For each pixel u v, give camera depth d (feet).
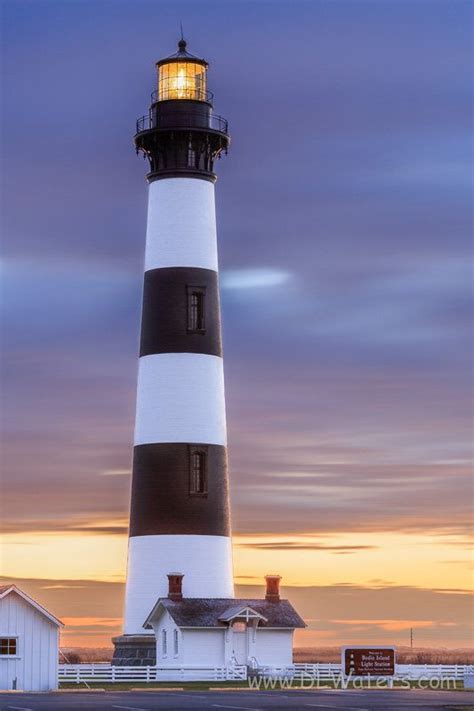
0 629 247.29
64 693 239.71
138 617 300.40
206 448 301.84
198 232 307.37
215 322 308.40
